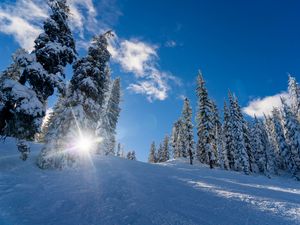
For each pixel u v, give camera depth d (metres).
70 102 19.42
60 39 17.69
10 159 15.70
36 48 17.12
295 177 47.38
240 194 13.43
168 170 25.00
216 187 15.65
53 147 16.86
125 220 8.43
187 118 50.53
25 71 15.57
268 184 22.55
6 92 13.96
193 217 8.86
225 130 55.72
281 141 52.56
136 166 24.31
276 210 10.15
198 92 47.00
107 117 41.19
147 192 12.62
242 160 44.75
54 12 18.12
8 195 10.32
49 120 40.56
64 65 17.83
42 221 8.26
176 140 69.50
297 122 49.84
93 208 9.73
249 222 8.50
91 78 20.02
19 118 14.01
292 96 52.34
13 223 7.81
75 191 12.17
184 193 12.98
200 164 47.84
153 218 8.62
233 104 51.75
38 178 13.83
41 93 16.14
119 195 11.66
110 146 41.91
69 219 8.54
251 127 60.44
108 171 18.17
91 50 20.89
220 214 9.37
